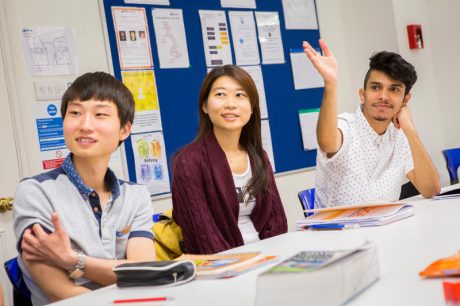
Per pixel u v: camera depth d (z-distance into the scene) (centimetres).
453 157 378
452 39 493
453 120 493
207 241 208
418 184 230
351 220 172
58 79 309
